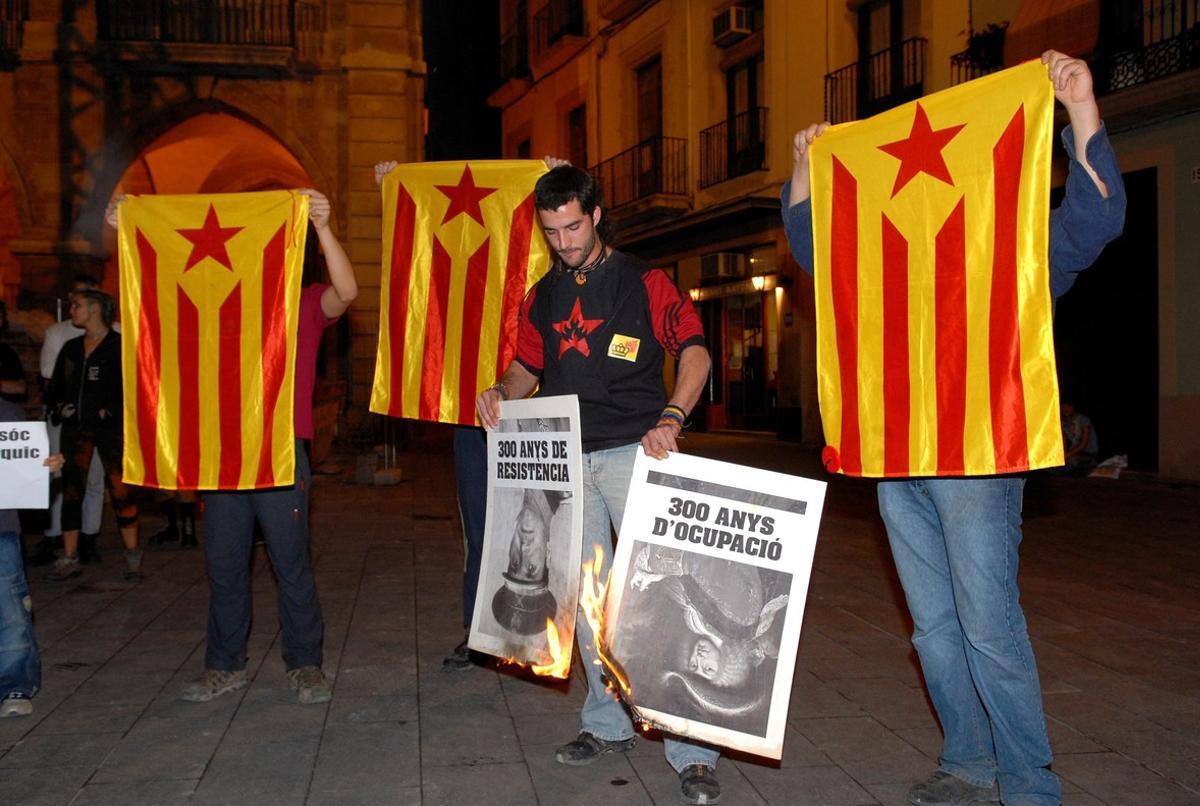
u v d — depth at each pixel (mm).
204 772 3523
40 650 5074
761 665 3096
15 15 17016
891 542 3322
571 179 3307
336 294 4266
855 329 3234
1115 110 12492
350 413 17250
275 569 4293
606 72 24641
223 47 17156
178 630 5480
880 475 3141
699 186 21406
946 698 3258
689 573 3164
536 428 3441
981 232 2969
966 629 3049
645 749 3773
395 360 4875
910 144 3131
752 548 3121
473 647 3598
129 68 17141
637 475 3207
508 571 3535
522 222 4719
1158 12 12422
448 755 3689
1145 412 13094
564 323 3504
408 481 12914
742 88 20516
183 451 4172
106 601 6168
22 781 3445
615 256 3508
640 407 3465
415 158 17906
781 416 19172
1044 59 2846
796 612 3084
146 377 4227
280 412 4129
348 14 17531
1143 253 13031
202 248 4230
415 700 4309
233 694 4371
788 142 18781
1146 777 3477
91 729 3949
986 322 2951
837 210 3291
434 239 4852
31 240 16922
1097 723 4008
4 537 4074
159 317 4242
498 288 4707
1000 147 2936
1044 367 2842
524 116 29312
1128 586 6512
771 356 20078
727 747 3117
